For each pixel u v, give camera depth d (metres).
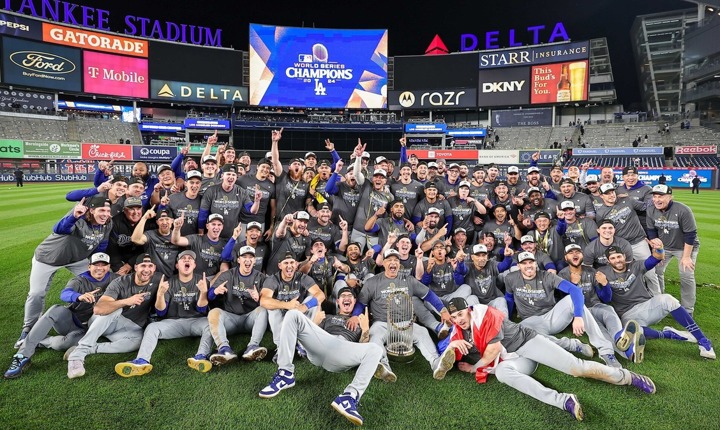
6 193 26.78
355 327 5.86
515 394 4.79
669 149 42.94
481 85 50.09
